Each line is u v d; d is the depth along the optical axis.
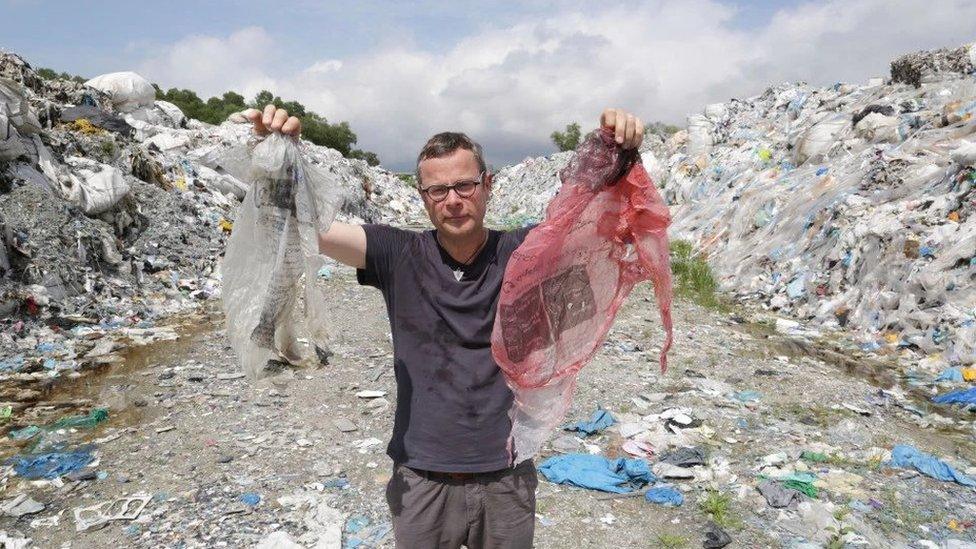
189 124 17.78
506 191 32.75
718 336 7.67
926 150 9.88
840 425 4.95
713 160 16.14
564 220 1.82
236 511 3.61
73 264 8.19
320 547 3.27
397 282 1.85
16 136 8.59
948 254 7.55
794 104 15.73
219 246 10.84
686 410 5.18
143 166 11.52
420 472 1.84
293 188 1.80
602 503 3.80
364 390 5.56
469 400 1.81
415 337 1.84
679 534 3.51
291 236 1.80
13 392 5.50
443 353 1.82
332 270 10.76
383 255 1.85
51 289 7.62
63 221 8.44
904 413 5.41
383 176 26.80
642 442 4.59
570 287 1.90
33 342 6.73
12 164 8.53
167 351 6.68
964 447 4.73
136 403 5.25
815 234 9.83
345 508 3.68
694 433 4.79
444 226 1.77
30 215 8.13
